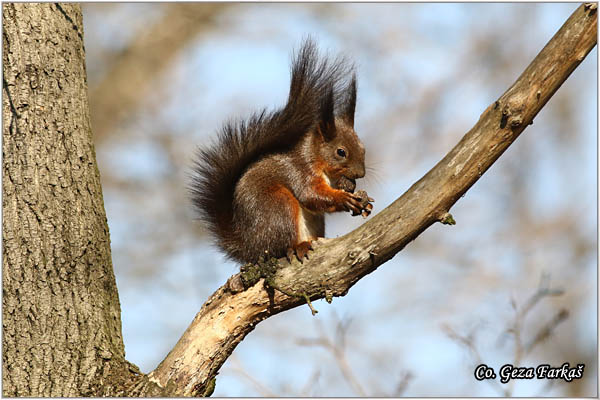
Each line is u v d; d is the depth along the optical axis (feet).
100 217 27.84
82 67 29.40
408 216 25.21
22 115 27.12
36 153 26.94
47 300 25.77
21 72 27.50
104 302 26.89
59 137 27.48
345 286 26.37
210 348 26.25
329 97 37.86
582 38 23.13
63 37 28.71
